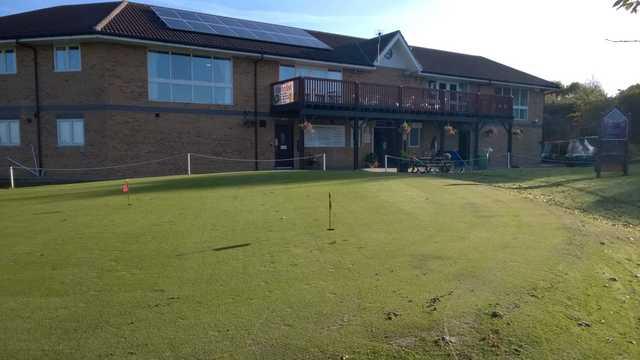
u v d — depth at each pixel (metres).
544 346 4.25
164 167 21.36
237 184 14.20
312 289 5.35
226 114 22.75
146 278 5.71
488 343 4.23
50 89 20.53
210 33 22.77
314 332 4.31
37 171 20.73
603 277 6.22
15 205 11.19
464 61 34.03
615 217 10.90
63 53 20.44
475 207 10.92
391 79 28.38
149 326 4.39
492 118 29.22
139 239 7.57
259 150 23.70
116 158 20.38
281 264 6.27
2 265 6.25
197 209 10.09
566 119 41.50
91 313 4.69
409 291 5.33
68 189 14.26
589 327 4.73
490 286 5.55
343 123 26.23
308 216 9.42
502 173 20.75
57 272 5.95
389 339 4.22
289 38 25.89
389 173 19.98
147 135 20.97
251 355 3.90
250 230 8.20
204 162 22.30
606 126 18.88
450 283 5.62
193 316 4.61
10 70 20.88
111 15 21.50
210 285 5.47
